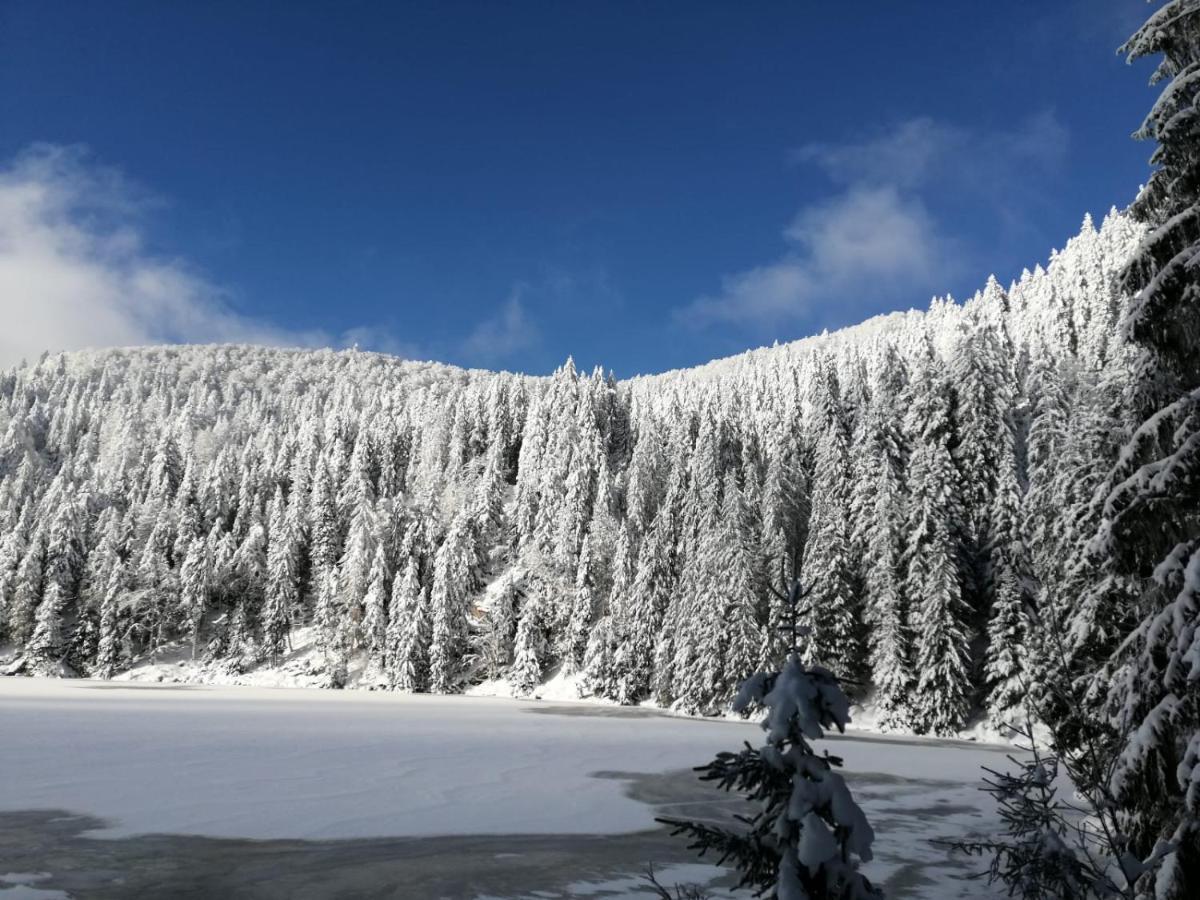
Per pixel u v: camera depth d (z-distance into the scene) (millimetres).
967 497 53875
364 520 89375
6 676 82562
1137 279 9961
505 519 102000
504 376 132875
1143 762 8227
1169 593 8969
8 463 161125
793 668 5406
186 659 88938
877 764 32750
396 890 14148
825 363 77438
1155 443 9422
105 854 15750
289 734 36656
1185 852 7512
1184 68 9836
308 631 92812
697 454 80688
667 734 42688
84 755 28016
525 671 75062
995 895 14320
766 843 5215
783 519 63125
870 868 16219
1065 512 30469
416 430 133875
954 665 47031
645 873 15438
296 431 160000
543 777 27156
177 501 103500
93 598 88625
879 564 51875
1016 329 103000
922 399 57875
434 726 43094
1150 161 9922
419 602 79812
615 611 71938
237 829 18172
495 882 14766
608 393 118125
